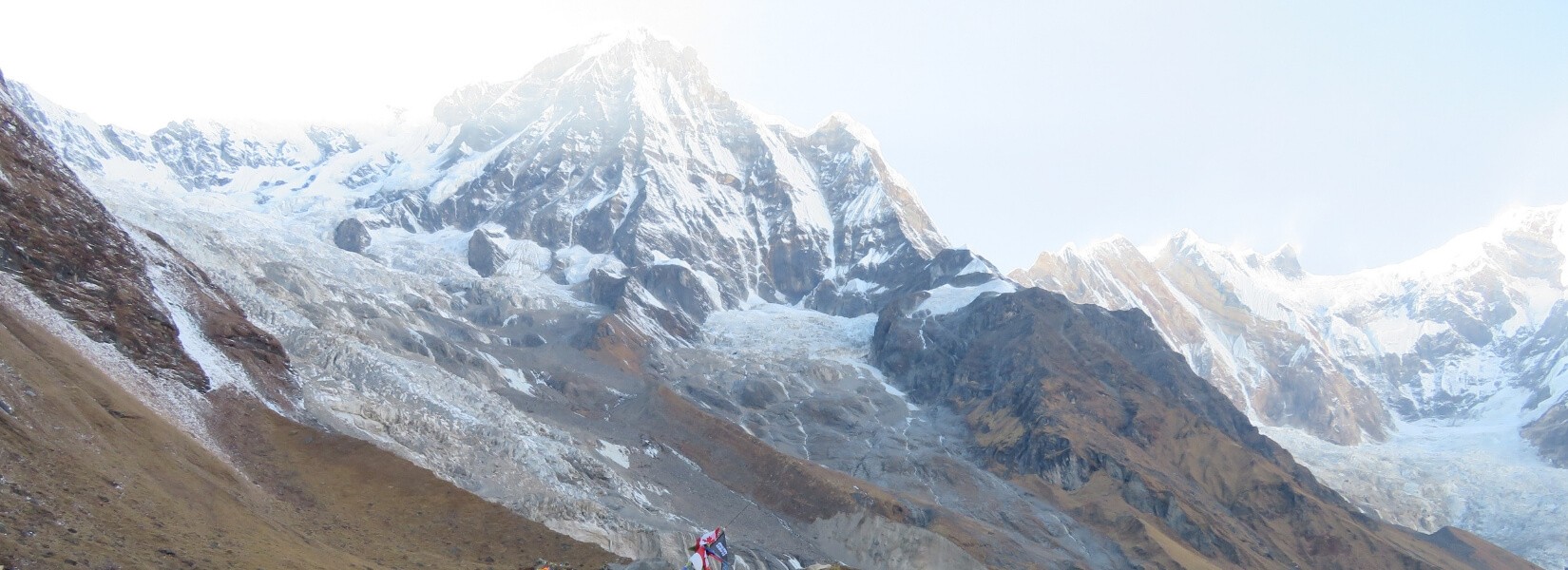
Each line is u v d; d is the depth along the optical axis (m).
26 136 108.69
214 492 70.00
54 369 71.31
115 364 86.38
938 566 175.00
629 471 182.50
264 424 98.31
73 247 99.56
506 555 83.25
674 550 129.88
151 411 81.00
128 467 63.12
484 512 89.81
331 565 62.78
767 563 151.38
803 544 179.25
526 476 126.69
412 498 90.69
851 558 178.25
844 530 183.12
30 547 43.75
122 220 127.06
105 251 105.19
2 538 43.38
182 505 62.22
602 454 184.25
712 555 62.91
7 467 51.19
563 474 142.62
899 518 194.25
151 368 92.62
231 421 94.62
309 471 91.75
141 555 48.75
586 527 118.50
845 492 194.62
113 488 57.47
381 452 96.81
